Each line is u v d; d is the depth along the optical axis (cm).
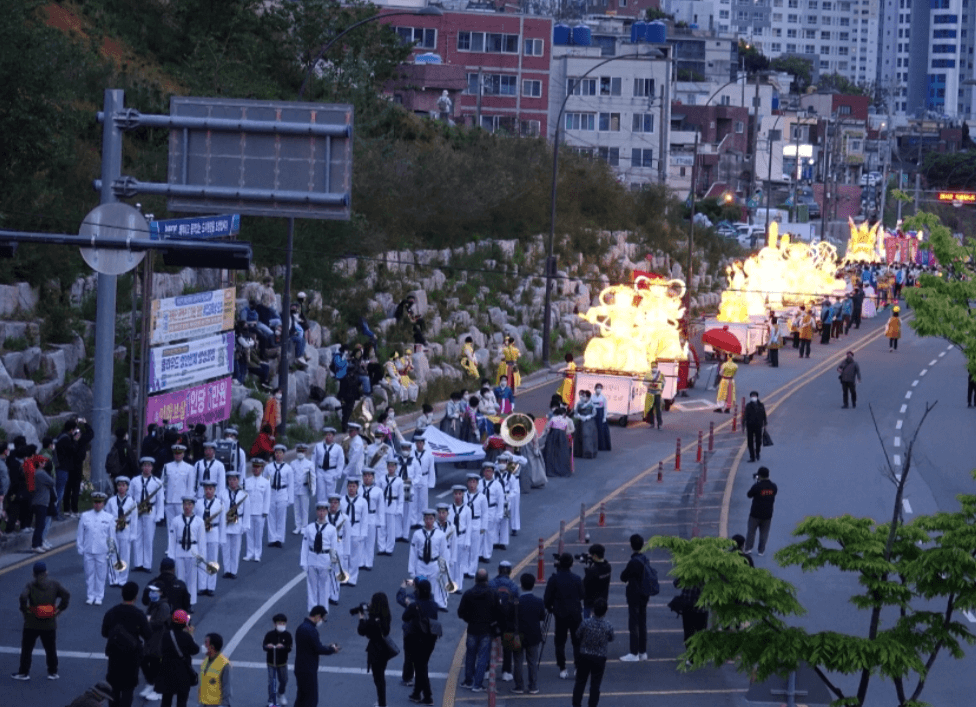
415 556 2816
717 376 6231
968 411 5772
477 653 2425
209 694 2094
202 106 2961
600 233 8631
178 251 2497
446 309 6400
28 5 4447
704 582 1973
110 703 2106
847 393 5772
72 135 4881
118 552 2831
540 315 7131
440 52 13650
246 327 4525
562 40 15612
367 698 2353
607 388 5275
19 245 4119
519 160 8519
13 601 2697
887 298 9450
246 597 2873
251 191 2931
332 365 4766
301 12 6975
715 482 4309
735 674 2572
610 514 3853
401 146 7181
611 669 2584
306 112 2930
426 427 3994
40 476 3030
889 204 16538
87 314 4322
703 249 10006
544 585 3095
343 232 5872
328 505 2803
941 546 1947
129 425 3497
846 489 4225
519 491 3656
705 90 19788
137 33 6706
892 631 2000
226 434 3347
